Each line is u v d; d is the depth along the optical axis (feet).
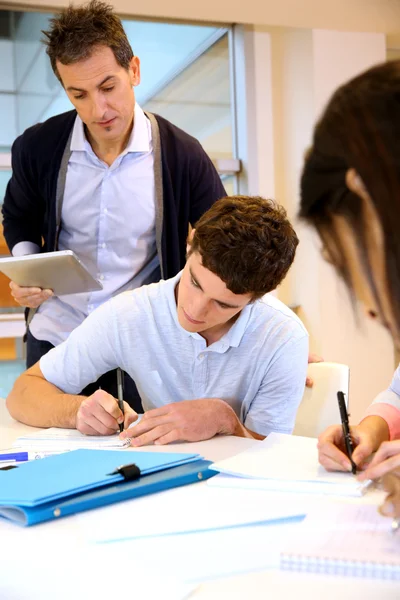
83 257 6.97
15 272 5.96
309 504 3.17
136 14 11.01
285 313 5.27
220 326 5.19
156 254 7.05
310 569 2.47
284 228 4.57
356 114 1.77
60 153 6.79
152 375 5.40
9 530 3.01
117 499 3.30
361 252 1.84
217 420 4.67
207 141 12.63
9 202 7.26
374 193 1.72
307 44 12.14
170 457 3.82
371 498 3.26
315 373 5.72
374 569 2.42
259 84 12.49
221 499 3.29
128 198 6.79
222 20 11.27
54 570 2.61
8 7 10.98
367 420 4.17
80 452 3.98
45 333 6.92
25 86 11.24
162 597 2.33
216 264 4.38
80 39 6.06
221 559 2.62
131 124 6.77
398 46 12.96
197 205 7.10
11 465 3.89
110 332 5.31
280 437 4.35
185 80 12.33
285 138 12.67
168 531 2.89
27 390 5.42
